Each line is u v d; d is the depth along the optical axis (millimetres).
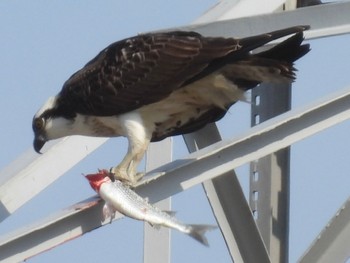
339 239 11656
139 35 12461
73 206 10445
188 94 12094
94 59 12641
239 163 10719
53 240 10273
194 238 9820
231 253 11797
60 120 12586
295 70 11703
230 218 11828
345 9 11477
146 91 12094
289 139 10680
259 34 11664
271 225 13039
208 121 12383
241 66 11719
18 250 10188
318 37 11562
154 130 12266
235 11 12281
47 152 11648
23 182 11367
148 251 11961
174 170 10750
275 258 13031
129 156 11992
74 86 12438
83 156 11938
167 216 10336
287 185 13141
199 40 11914
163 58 12055
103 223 10492
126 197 10438
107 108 12203
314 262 11695
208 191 11805
